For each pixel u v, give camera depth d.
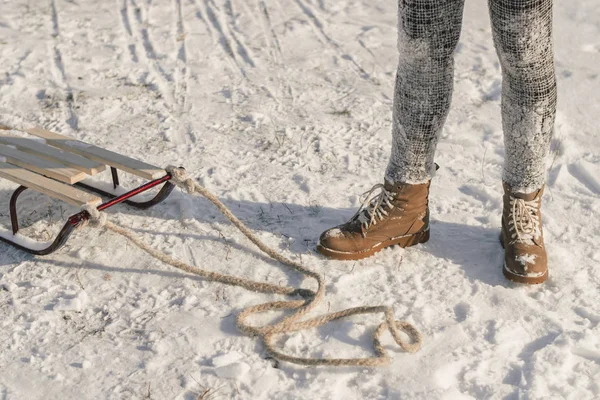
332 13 5.90
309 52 5.31
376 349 2.62
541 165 2.92
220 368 2.55
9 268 3.12
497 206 3.56
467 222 3.44
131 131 4.32
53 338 2.74
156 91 4.80
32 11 5.91
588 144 4.12
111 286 3.01
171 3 6.07
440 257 3.18
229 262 3.16
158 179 3.16
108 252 3.21
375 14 5.90
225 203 3.58
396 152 3.02
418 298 2.92
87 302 2.92
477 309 2.86
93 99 4.68
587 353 2.62
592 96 4.61
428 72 2.79
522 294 2.93
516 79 2.75
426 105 2.86
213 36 5.54
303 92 4.78
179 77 4.97
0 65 5.09
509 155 2.94
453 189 3.73
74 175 3.08
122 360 2.63
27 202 3.60
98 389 2.51
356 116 4.48
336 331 2.75
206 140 4.20
